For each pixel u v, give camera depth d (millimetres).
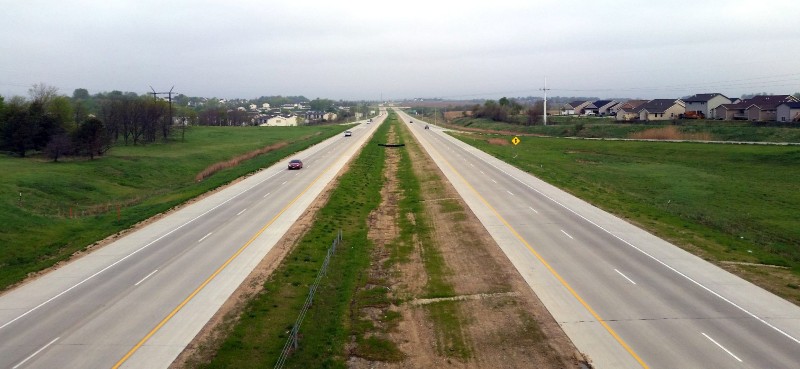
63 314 23000
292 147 98125
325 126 182625
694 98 143375
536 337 21047
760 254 31094
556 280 26906
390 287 27484
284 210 43094
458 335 21672
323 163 73688
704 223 39281
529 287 26109
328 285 27422
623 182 61312
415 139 118812
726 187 57344
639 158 82688
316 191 51344
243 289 25969
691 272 27844
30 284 26859
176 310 23391
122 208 47719
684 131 111000
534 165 72625
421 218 41969
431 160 77312
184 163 78625
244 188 54062
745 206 48031
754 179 62125
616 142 100875
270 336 21500
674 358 18938
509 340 20984
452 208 44094
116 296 25031
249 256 31047
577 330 21406
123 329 21484
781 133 94062
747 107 124562
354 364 19609
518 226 37469
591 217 39906
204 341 20578
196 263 29797
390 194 54594
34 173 56562
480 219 39750
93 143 70125
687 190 55969
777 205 48344
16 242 34031
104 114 109688
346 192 51781
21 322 22234
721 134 102188
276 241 34125
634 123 131500
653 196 52781
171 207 44812
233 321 22422
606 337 20688
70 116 95750
